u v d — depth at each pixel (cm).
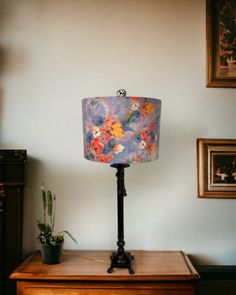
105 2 201
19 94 200
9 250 187
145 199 200
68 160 201
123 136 148
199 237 200
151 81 201
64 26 201
